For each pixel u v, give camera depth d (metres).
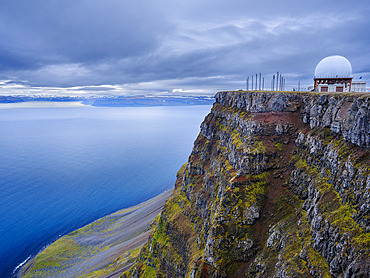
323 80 93.31
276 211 65.31
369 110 45.78
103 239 185.25
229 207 69.75
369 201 39.44
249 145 78.75
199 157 116.88
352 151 49.19
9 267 165.62
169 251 97.81
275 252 56.34
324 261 42.59
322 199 50.25
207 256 66.56
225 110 109.31
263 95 86.06
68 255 170.25
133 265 119.31
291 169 69.88
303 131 72.62
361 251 36.41
